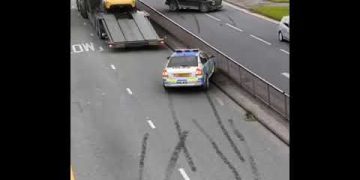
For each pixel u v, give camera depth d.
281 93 21.42
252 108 23.14
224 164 18.20
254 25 40.00
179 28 34.34
